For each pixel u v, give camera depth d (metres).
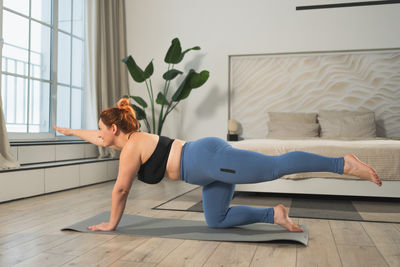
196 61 5.63
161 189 4.02
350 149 3.28
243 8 5.48
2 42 3.55
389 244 1.97
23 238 2.05
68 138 4.90
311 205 3.17
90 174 4.31
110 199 3.34
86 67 5.12
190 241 1.99
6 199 3.19
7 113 3.96
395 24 5.04
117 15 5.68
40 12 4.38
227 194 2.17
